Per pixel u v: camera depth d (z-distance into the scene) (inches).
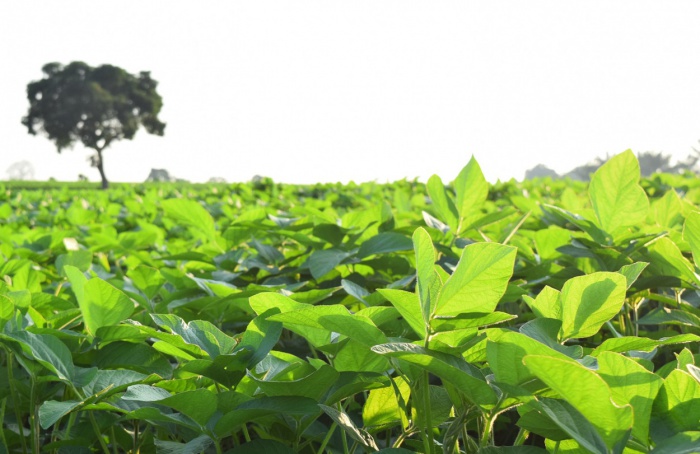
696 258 52.1
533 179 318.7
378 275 86.0
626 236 72.1
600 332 75.3
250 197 276.4
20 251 102.3
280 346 69.2
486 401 34.9
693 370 31.5
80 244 125.7
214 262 94.7
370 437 43.1
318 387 40.0
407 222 118.6
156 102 2935.5
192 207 103.6
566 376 27.4
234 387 42.4
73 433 53.3
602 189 72.9
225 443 62.7
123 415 52.2
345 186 319.6
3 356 63.5
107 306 51.9
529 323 39.9
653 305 93.7
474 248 35.2
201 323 46.3
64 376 43.6
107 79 2807.6
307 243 92.9
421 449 46.3
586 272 83.9
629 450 32.8
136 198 289.6
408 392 48.7
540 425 35.6
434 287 36.8
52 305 63.2
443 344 37.0
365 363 45.8
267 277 85.6
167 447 47.4
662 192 209.3
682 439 29.2
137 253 103.0
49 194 325.4
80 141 2787.9
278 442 40.6
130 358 50.1
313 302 58.2
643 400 31.2
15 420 57.8
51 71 2780.5
